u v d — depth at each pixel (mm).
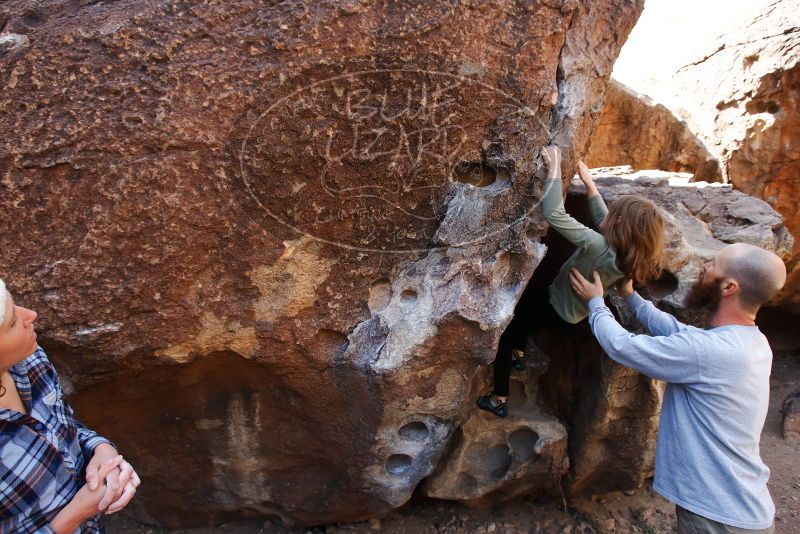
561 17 1892
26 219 1655
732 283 1722
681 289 2213
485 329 1892
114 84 1657
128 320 1779
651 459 2574
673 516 2729
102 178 1666
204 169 1727
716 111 4008
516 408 2590
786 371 3996
